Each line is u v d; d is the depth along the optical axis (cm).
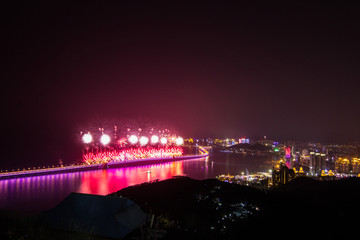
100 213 1886
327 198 3994
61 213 1894
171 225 2364
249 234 2452
